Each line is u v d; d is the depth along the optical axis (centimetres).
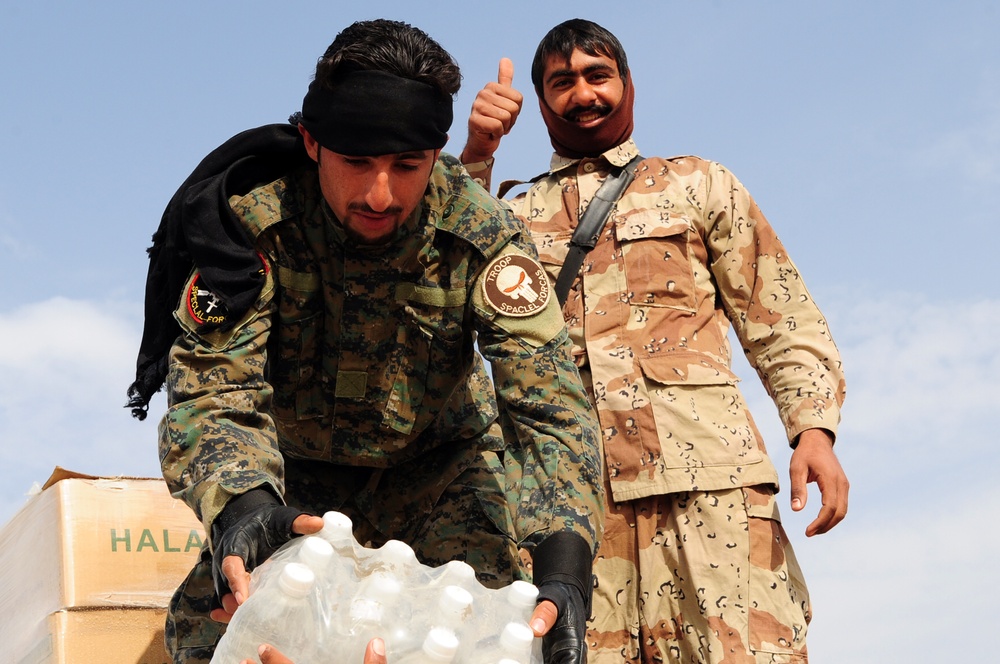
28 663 382
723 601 414
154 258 336
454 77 315
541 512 300
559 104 484
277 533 264
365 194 311
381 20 317
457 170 342
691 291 457
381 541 375
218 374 305
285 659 233
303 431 352
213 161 328
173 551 394
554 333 326
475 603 262
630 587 429
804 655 417
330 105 307
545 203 483
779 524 433
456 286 334
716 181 471
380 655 232
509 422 330
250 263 313
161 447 299
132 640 379
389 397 346
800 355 454
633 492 428
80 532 384
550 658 270
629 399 436
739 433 434
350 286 331
